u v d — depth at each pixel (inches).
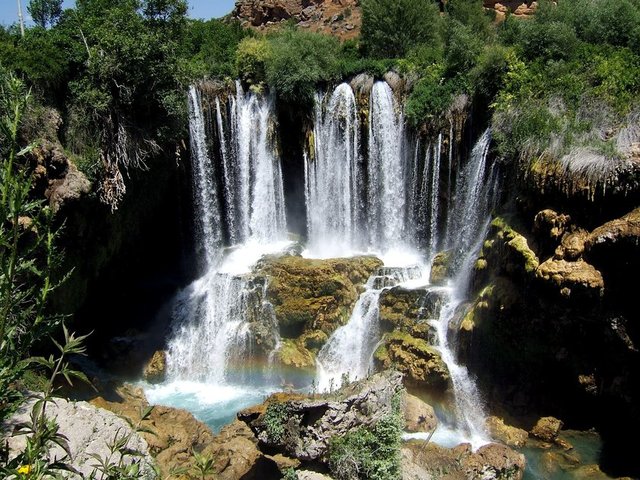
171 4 868.0
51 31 869.2
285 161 1117.7
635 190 594.9
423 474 531.8
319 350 862.5
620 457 606.5
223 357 892.0
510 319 669.3
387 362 767.7
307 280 880.9
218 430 710.5
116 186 813.9
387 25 1422.2
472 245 843.4
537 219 662.5
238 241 1111.0
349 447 497.4
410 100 1008.2
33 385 549.0
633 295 584.4
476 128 925.2
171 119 902.4
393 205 1058.7
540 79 829.8
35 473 180.2
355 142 1069.8
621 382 609.3
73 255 768.3
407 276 914.1
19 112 179.8
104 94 802.2
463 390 709.3
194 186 1048.8
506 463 567.8
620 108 694.5
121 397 762.2
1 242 170.7
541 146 695.1
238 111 1078.4
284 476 497.4
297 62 1065.5
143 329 937.5
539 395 684.1
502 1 2080.5
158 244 1084.5
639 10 997.8
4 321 172.4
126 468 210.7
